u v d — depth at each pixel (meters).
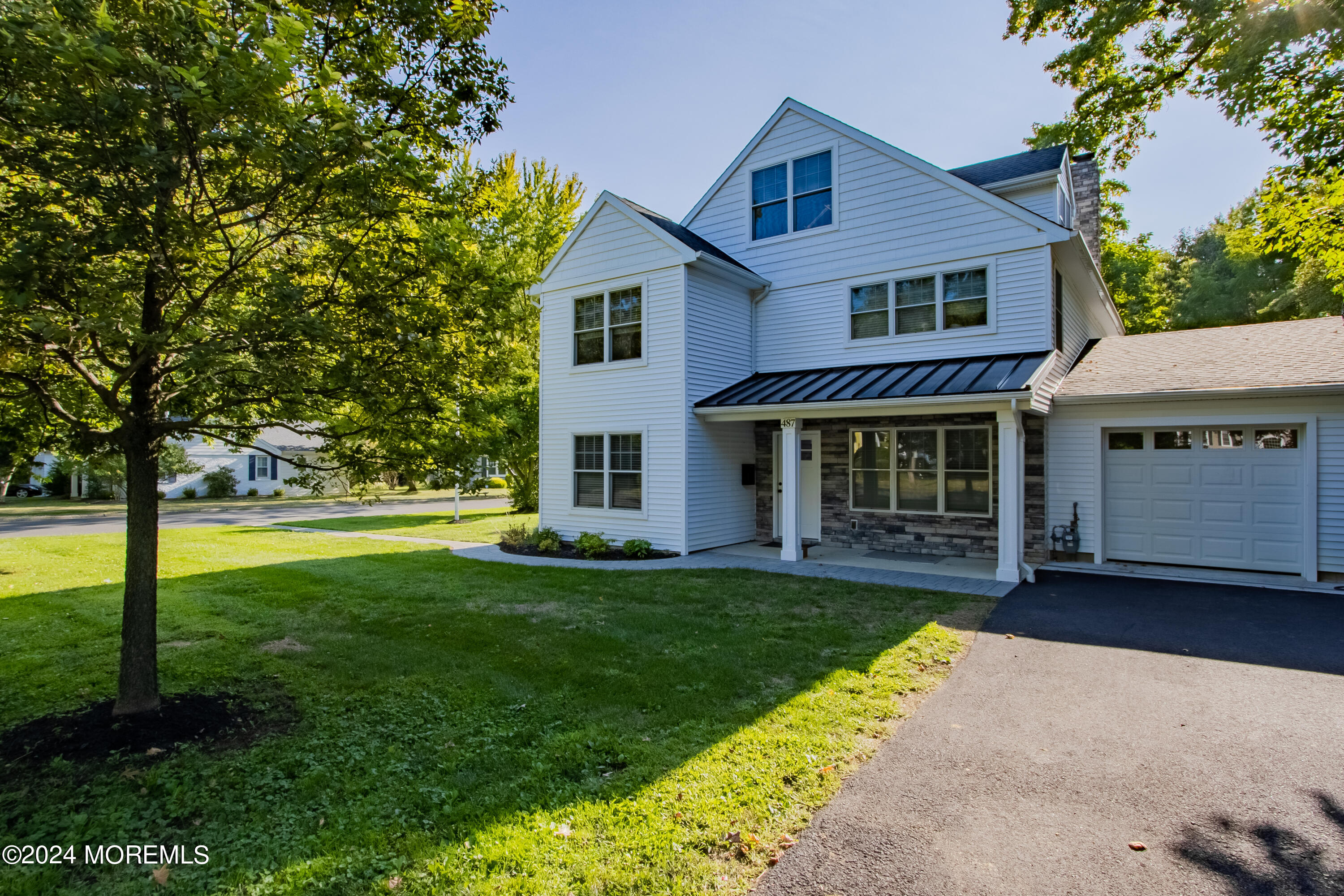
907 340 12.09
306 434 5.00
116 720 4.56
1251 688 5.26
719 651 6.18
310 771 3.94
